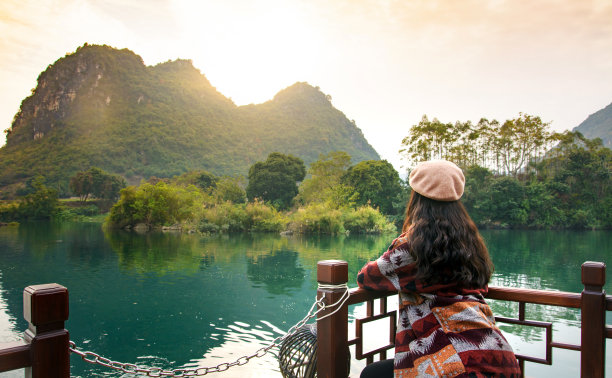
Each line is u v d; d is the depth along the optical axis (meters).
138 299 9.40
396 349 1.29
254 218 32.28
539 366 5.52
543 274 14.07
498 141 50.34
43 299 1.11
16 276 12.39
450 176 1.29
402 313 1.31
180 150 135.50
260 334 6.85
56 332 1.14
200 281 11.60
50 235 28.64
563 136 46.19
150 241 24.08
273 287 10.80
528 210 41.88
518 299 1.80
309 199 50.94
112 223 35.50
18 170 113.62
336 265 1.57
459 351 1.14
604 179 42.91
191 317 7.89
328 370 1.57
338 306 1.57
